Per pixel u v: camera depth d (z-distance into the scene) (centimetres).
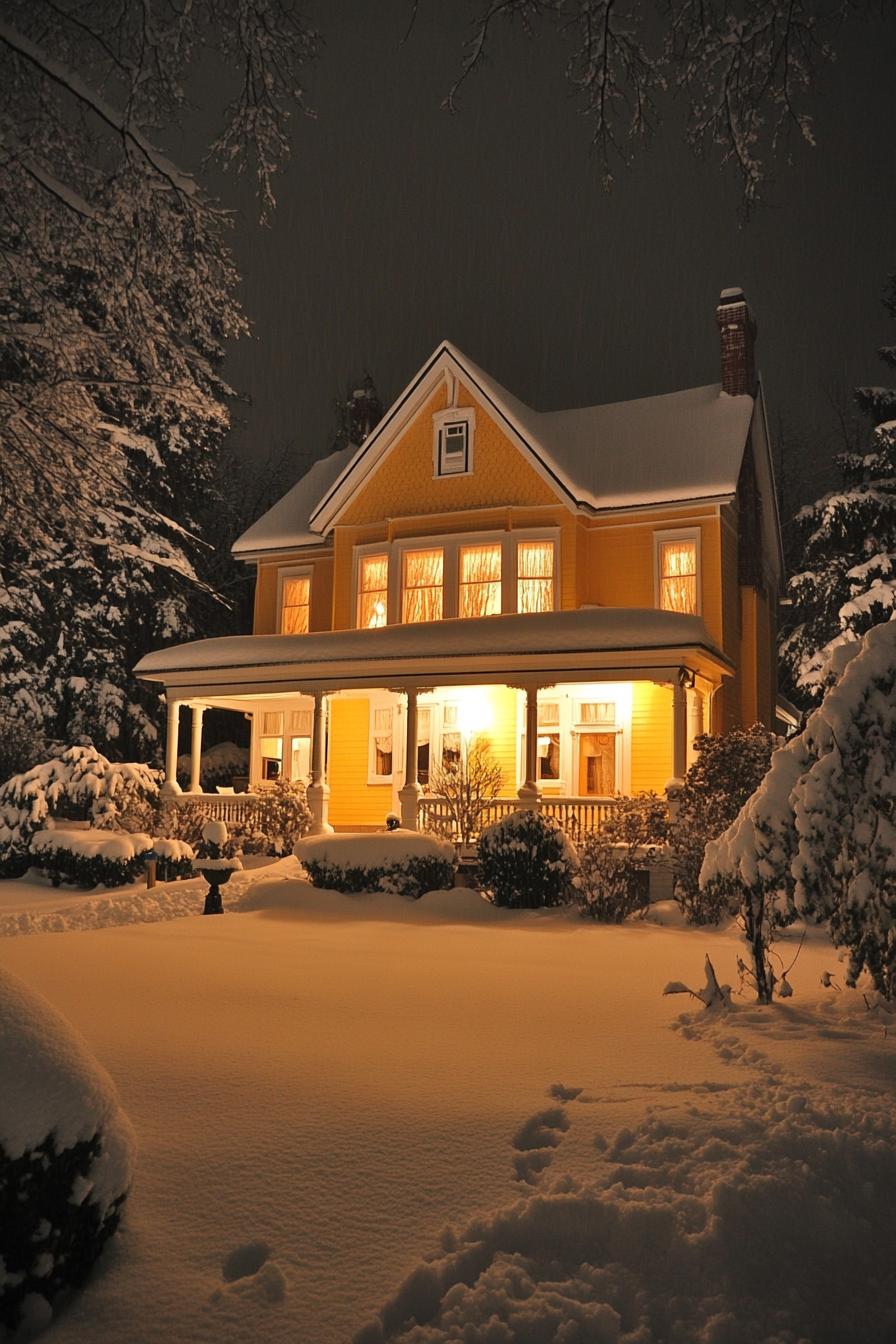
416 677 2034
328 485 2911
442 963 938
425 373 2455
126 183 872
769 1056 579
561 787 2217
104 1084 371
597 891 1417
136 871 1912
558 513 2314
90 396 1031
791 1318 330
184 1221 380
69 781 2212
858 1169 414
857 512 2578
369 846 1562
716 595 2236
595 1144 434
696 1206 373
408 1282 334
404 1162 420
